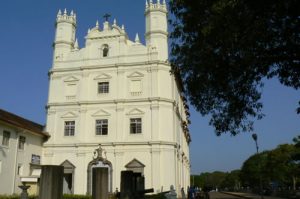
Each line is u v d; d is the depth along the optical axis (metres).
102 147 42.97
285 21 12.59
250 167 89.19
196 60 15.70
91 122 44.25
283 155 70.62
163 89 43.78
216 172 198.75
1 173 36.12
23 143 40.72
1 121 35.81
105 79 45.28
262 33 12.70
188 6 14.91
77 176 42.62
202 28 14.62
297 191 53.06
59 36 48.22
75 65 46.66
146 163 41.53
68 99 45.72
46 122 45.72
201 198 37.81
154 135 42.03
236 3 12.61
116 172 41.81
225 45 13.88
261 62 14.08
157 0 46.81
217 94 16.59
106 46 46.56
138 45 45.62
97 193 13.02
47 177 11.68
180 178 49.28
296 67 13.84
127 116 43.50
